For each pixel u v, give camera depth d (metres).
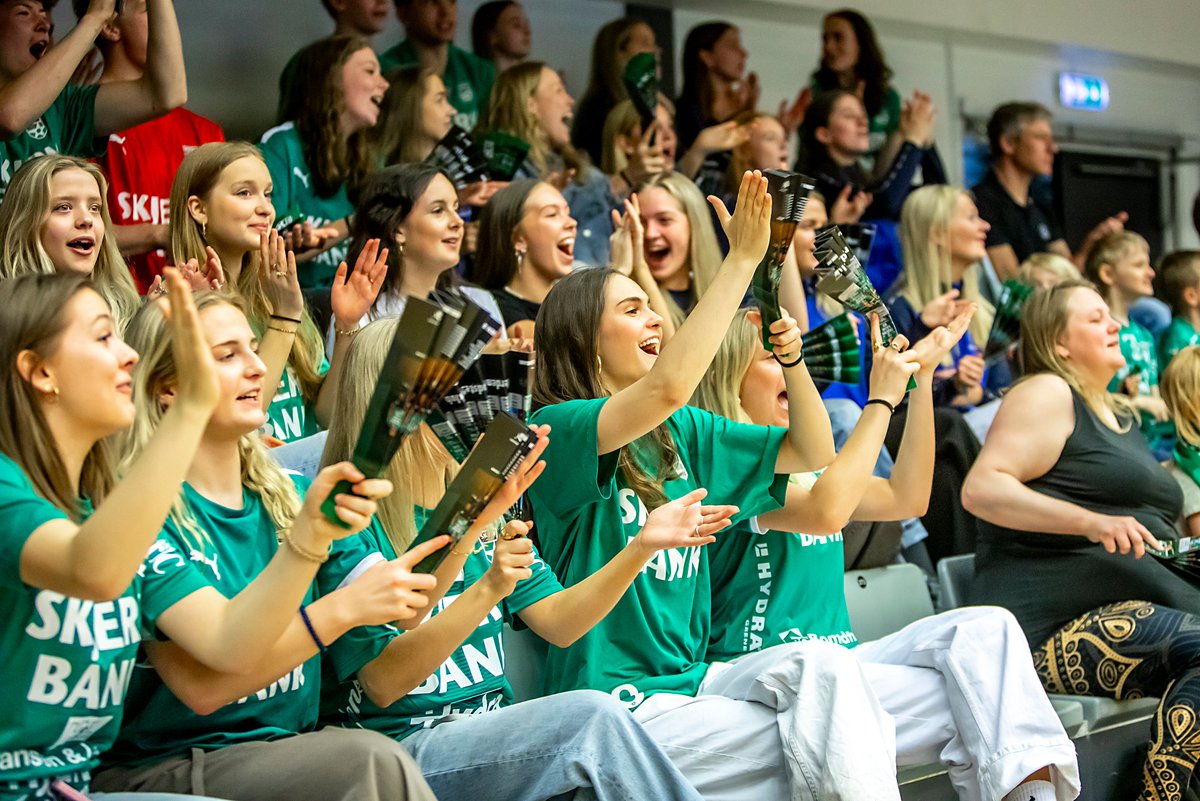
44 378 2.24
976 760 3.23
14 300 2.24
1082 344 4.20
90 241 3.60
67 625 2.27
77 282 2.28
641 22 6.62
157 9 4.34
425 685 2.90
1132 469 4.11
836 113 7.06
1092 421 4.14
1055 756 3.18
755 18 7.89
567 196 5.93
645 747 2.67
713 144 6.44
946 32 8.52
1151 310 7.17
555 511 3.11
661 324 3.37
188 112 5.06
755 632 3.61
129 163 4.78
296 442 3.39
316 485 2.21
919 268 6.09
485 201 5.02
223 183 4.03
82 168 3.63
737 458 3.38
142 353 2.53
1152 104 9.87
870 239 5.67
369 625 2.58
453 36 6.54
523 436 2.38
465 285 4.72
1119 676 3.86
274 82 6.25
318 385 3.98
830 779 2.90
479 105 6.58
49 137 4.26
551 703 2.72
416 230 4.38
